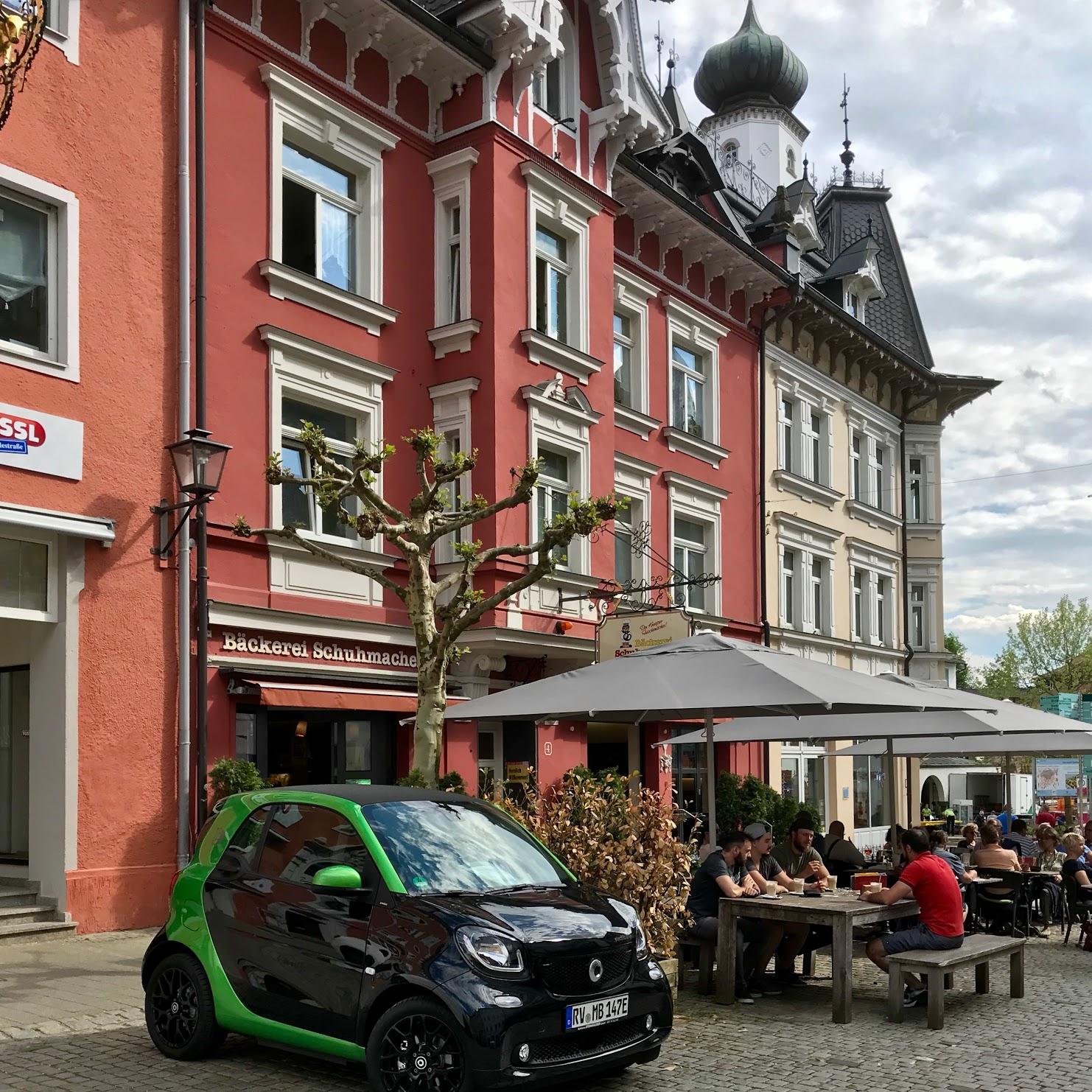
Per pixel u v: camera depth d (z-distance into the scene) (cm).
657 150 2292
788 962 1059
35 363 1205
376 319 1611
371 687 1546
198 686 1298
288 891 708
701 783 2352
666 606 2088
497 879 716
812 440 2825
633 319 2194
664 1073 736
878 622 3127
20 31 973
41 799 1208
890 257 3572
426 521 1116
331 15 1573
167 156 1365
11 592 1182
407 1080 626
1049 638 6625
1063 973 1175
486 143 1689
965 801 3634
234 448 1417
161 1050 742
